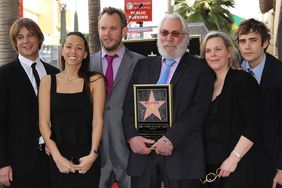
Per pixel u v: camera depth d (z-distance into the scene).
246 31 3.91
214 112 3.63
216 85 3.72
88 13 10.83
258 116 3.51
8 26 7.39
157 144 3.61
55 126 3.70
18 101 3.87
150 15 9.76
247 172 3.51
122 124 3.89
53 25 32.94
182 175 3.61
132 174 3.80
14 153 3.86
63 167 3.62
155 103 3.70
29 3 30.27
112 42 4.23
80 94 3.71
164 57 3.82
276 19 6.24
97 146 3.71
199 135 3.65
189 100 3.65
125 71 4.24
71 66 3.77
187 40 3.89
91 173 3.73
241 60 4.21
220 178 3.63
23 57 4.06
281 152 3.80
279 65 3.93
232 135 3.55
